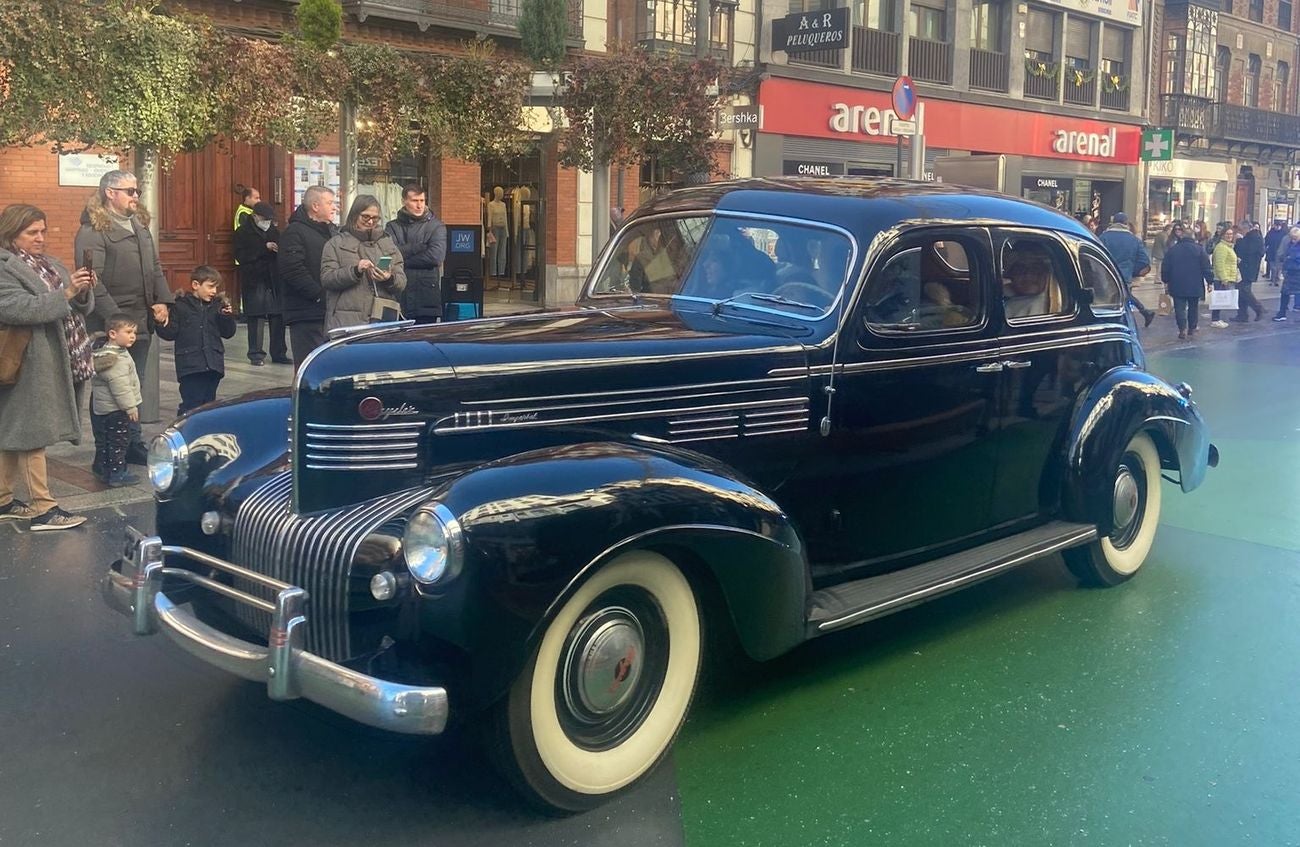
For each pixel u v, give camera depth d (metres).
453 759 3.76
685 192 5.10
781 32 21.75
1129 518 5.67
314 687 3.06
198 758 3.74
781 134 22.41
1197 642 4.96
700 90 12.45
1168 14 33.91
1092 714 4.21
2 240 6.17
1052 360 5.15
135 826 3.31
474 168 18.41
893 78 24.53
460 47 17.62
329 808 3.44
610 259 5.09
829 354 4.24
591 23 19.23
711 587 3.83
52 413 6.19
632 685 3.50
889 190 4.74
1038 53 29.22
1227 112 36.16
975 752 3.89
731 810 3.48
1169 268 18.06
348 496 3.54
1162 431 5.61
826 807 3.51
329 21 10.98
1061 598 5.57
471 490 3.12
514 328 4.05
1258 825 3.44
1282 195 40.78
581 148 12.43
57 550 5.99
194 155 15.62
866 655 4.77
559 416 3.74
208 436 4.03
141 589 3.54
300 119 10.80
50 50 8.77
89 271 6.47
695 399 3.95
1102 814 3.49
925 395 4.57
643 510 3.30
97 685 4.31
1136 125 32.50
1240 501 7.65
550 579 3.12
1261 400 11.91
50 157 13.89
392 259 8.05
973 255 4.75
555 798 3.35
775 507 3.67
